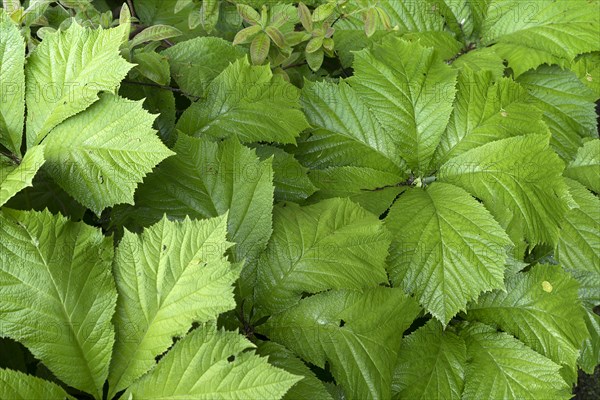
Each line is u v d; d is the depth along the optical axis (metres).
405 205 1.47
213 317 1.26
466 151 1.52
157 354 1.26
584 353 1.53
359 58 1.54
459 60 1.60
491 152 1.50
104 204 1.31
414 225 1.45
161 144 1.31
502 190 1.48
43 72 1.35
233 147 1.40
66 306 1.26
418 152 1.53
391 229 1.45
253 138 1.46
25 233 1.26
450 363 1.42
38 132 1.34
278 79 1.48
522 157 1.48
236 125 1.46
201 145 1.40
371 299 1.37
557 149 1.60
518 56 1.60
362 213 1.41
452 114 1.54
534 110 1.52
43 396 1.24
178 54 1.54
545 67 1.64
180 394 1.24
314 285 1.37
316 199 1.49
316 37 1.53
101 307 1.27
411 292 1.41
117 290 1.29
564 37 1.60
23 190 1.41
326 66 1.68
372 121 1.54
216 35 1.62
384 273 1.37
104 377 1.27
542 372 1.41
